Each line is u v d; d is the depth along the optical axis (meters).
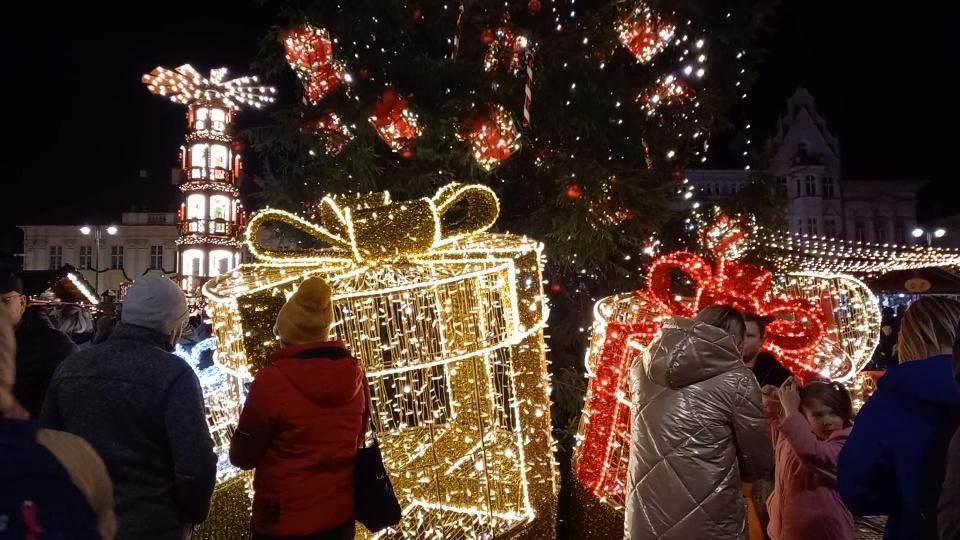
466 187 3.35
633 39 4.09
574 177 4.20
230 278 3.25
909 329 2.31
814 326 3.65
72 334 4.81
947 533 1.70
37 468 1.30
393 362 3.15
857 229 33.50
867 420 2.18
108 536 1.41
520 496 3.38
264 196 4.87
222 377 3.63
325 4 4.53
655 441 2.67
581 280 5.00
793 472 3.33
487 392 3.50
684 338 2.65
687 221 4.68
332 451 2.48
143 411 2.21
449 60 4.44
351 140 4.36
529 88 3.94
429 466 3.46
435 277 3.09
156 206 40.94
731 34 4.64
